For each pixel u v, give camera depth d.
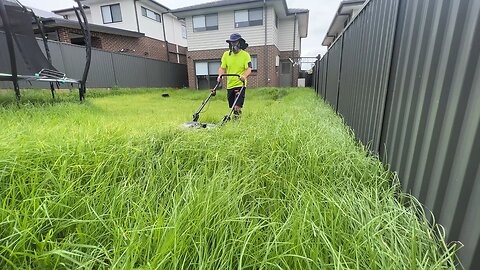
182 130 2.51
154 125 2.77
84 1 16.02
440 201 1.11
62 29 12.23
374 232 1.01
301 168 1.74
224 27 14.63
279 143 2.18
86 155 1.78
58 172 1.62
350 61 3.73
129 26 15.89
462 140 0.99
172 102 7.62
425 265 0.85
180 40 20.48
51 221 1.18
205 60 15.41
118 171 1.72
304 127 2.66
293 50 17.03
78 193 1.45
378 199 1.33
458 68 1.05
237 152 1.98
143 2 16.08
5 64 4.75
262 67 14.36
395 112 1.79
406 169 1.52
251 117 3.62
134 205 1.28
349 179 1.58
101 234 1.18
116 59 12.13
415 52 1.50
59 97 6.27
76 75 10.22
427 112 1.30
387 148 1.93
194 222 1.10
